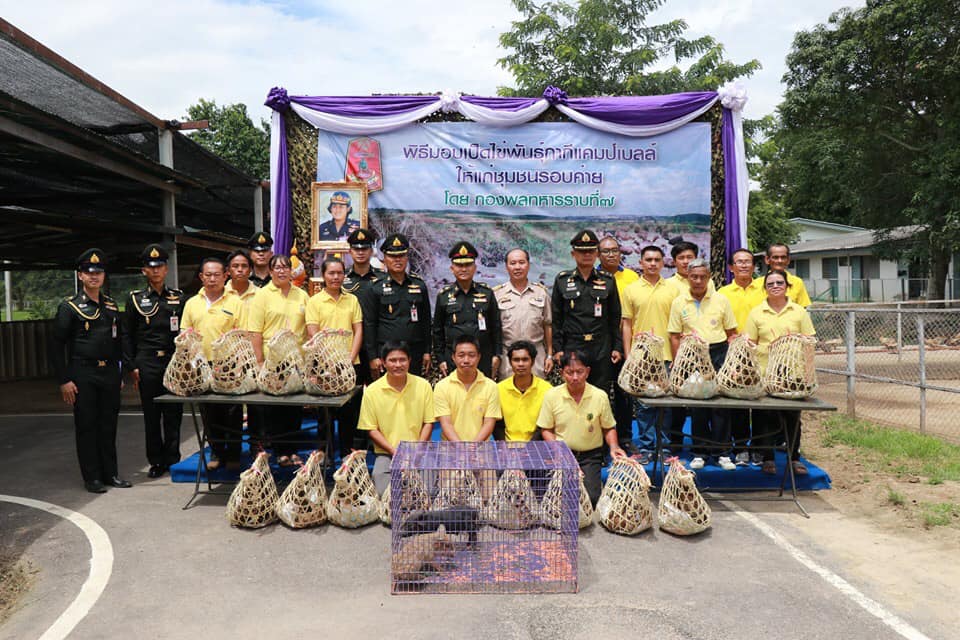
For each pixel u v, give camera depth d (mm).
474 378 4969
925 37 14570
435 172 7102
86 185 10125
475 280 7156
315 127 7078
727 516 4820
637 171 7129
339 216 7047
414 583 3648
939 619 3295
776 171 29906
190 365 4898
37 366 14336
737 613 3357
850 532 4488
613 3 17562
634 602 3486
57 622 3326
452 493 4070
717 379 4961
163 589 3676
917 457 6320
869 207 18906
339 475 4461
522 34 17906
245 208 14586
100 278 5609
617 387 5969
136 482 5785
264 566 3969
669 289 5859
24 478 5992
